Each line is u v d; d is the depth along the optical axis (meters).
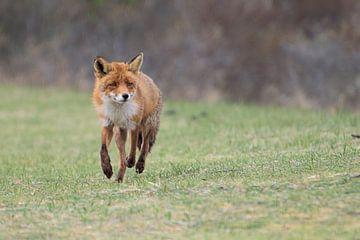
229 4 47.22
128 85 16.34
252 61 45.56
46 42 51.66
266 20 47.09
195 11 48.12
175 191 14.62
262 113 33.84
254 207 13.03
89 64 49.38
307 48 45.75
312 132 23.44
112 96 16.20
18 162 23.03
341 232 11.70
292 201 13.16
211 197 13.80
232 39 46.41
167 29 48.81
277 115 32.16
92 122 35.22
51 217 13.48
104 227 12.68
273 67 45.22
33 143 29.09
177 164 18.77
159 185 15.34
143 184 15.78
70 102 42.47
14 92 46.19
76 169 20.09
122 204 13.97
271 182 14.59
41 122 35.75
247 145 22.14
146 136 17.84
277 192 13.80
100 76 16.61
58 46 50.56
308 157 17.23
